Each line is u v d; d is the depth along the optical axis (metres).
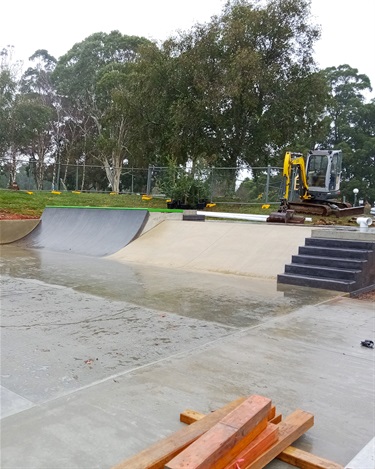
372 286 6.99
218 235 10.10
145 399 2.75
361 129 48.97
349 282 6.50
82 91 39.66
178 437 2.13
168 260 9.34
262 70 21.75
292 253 8.26
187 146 23.48
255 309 5.28
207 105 21.92
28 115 33.78
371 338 4.21
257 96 22.98
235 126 23.72
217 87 21.56
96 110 38.94
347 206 17.48
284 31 22.83
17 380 3.01
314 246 7.71
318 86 23.55
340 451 2.25
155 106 24.23
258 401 2.24
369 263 6.93
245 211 18.38
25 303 5.33
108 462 2.06
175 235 10.84
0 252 10.73
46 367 3.26
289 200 16.89
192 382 3.04
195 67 22.55
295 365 3.44
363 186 45.59
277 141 23.92
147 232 11.52
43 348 3.69
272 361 3.51
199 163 20.64
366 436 2.40
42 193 20.47
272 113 23.31
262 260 8.29
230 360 3.50
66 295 5.84
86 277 7.31
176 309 5.19
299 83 23.56
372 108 48.47
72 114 41.22
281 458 2.18
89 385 2.95
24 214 16.02
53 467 2.02
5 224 12.85
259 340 4.05
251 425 2.05
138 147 25.61
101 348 3.72
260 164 25.14
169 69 23.12
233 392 2.89
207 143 23.23
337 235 7.62
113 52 38.81
